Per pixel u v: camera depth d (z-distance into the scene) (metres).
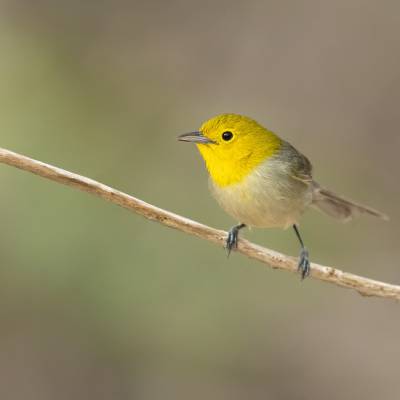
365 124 16.41
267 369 14.21
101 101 15.17
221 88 16.50
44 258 12.32
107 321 12.98
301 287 14.38
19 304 13.09
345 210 11.84
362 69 16.70
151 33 16.73
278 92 16.61
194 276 12.95
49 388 13.88
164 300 12.86
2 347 13.73
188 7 17.14
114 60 16.06
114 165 14.22
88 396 13.88
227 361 13.95
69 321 13.32
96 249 12.56
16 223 12.33
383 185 15.95
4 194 12.34
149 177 14.35
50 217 12.38
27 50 14.89
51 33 15.78
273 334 14.20
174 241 13.00
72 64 15.48
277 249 13.52
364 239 15.12
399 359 14.57
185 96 16.19
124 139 14.68
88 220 12.54
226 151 10.05
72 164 13.73
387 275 14.70
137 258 12.73
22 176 12.45
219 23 17.05
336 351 14.58
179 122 15.66
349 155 16.17
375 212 11.70
